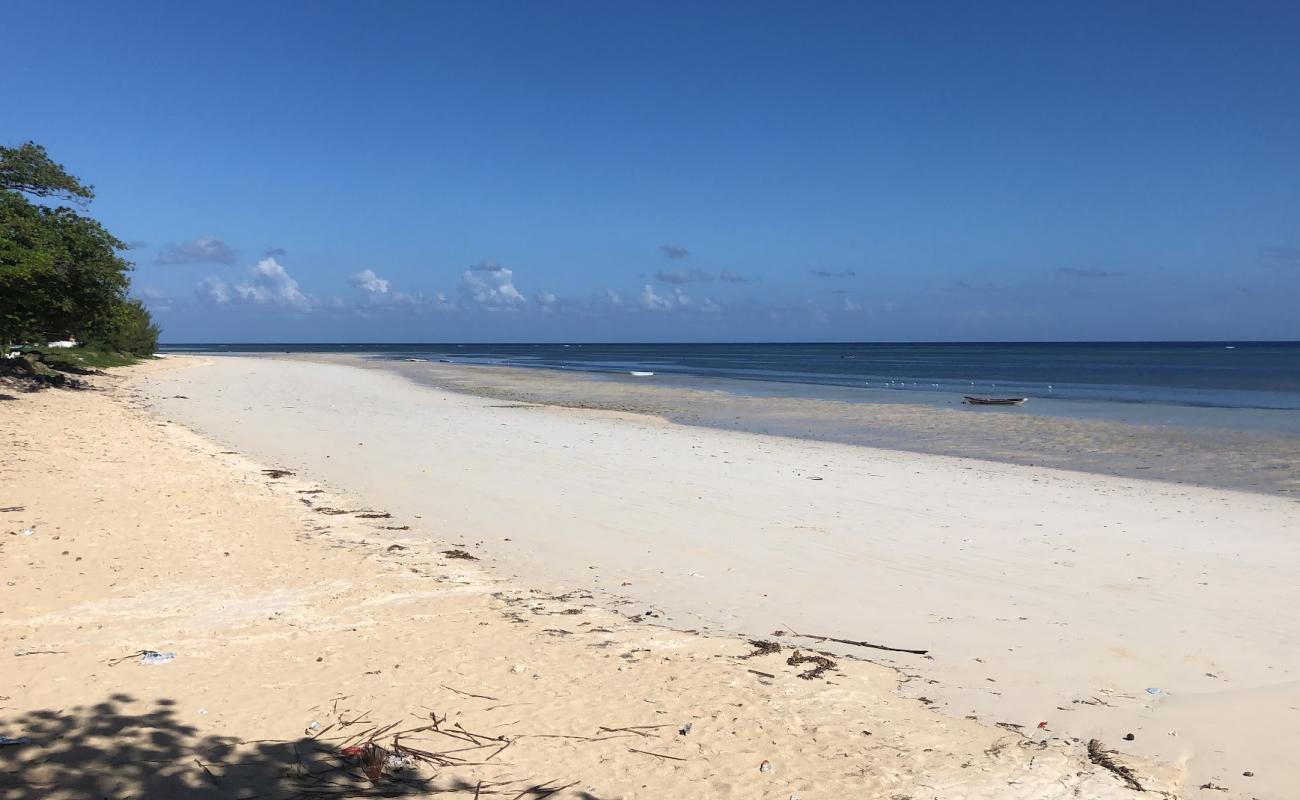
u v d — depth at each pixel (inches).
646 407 1305.4
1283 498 574.6
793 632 306.2
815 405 1358.3
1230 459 764.0
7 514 405.7
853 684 253.9
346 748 198.2
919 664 274.5
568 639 289.3
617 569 388.2
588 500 537.3
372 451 721.6
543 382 1988.2
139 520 420.5
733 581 370.6
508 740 207.6
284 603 313.6
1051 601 343.3
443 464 663.1
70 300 1081.4
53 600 297.0
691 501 538.6
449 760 195.6
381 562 381.4
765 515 500.1
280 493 523.5
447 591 342.0
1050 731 223.9
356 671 249.1
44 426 714.8
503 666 259.0
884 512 512.1
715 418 1141.1
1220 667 270.7
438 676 248.4
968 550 424.8
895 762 202.1
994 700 244.8
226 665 248.2
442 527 459.5
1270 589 359.3
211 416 949.8
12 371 1050.1
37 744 189.6
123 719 206.1
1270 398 1515.7
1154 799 188.2
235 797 173.6
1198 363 3545.8
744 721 223.6
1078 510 525.3
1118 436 942.4
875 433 971.9
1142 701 244.4
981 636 302.4
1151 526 481.4
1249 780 198.2
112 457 593.0
